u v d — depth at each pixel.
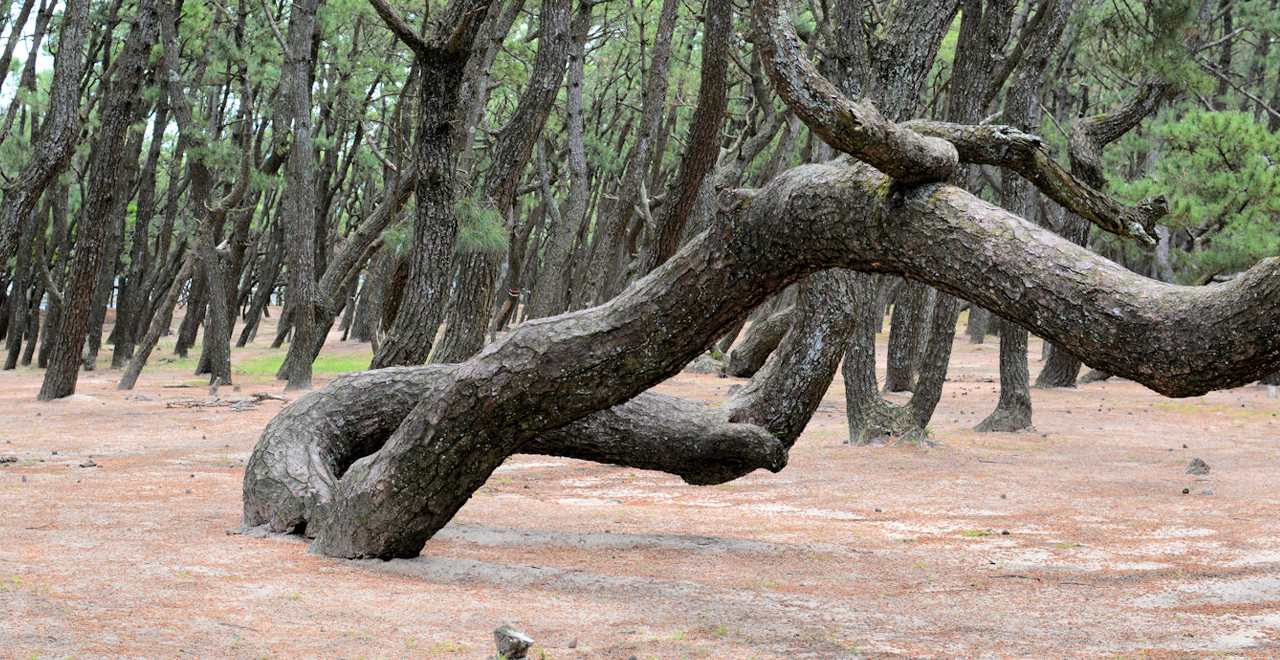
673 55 27.38
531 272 44.81
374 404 7.03
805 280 7.75
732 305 4.93
